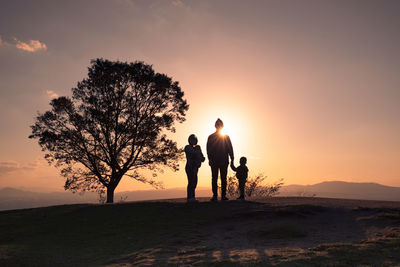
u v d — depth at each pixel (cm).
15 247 855
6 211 1616
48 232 1030
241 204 1214
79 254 770
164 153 2616
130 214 1186
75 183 2597
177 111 2742
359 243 658
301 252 614
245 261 582
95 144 2473
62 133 2439
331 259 555
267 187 2003
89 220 1150
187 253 690
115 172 2512
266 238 780
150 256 688
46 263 709
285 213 982
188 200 1364
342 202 1188
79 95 2544
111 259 700
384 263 512
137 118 2550
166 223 1015
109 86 2489
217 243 769
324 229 819
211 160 1413
